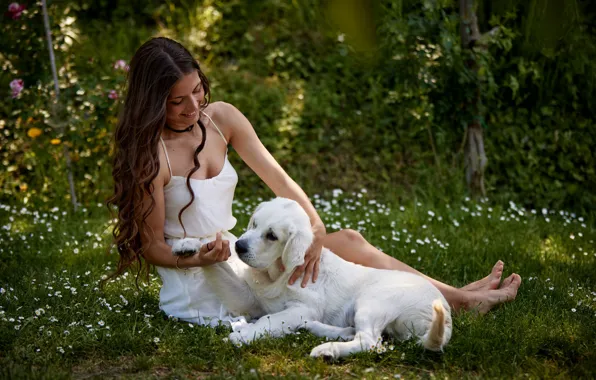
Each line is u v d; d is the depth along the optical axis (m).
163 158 4.29
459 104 8.05
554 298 5.00
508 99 9.20
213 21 10.39
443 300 4.17
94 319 4.27
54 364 3.65
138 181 4.15
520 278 5.13
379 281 4.25
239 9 10.70
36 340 3.91
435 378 3.51
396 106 8.94
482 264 5.92
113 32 10.36
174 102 4.22
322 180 8.59
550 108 9.05
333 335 4.08
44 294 4.70
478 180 8.27
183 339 3.99
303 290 4.29
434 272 5.73
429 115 8.36
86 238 6.52
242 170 8.64
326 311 4.31
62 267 5.51
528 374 3.60
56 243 6.38
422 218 7.30
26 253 5.93
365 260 4.84
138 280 5.15
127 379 3.48
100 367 3.70
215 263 4.29
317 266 4.35
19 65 7.64
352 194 8.23
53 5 8.15
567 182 8.73
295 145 8.94
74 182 8.00
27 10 7.63
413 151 8.90
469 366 3.70
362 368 3.65
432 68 7.94
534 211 7.76
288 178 4.75
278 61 10.02
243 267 4.48
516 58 8.75
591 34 8.83
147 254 4.33
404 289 4.11
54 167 7.98
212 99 9.10
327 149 8.98
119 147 4.27
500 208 7.70
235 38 10.40
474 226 7.19
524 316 4.47
